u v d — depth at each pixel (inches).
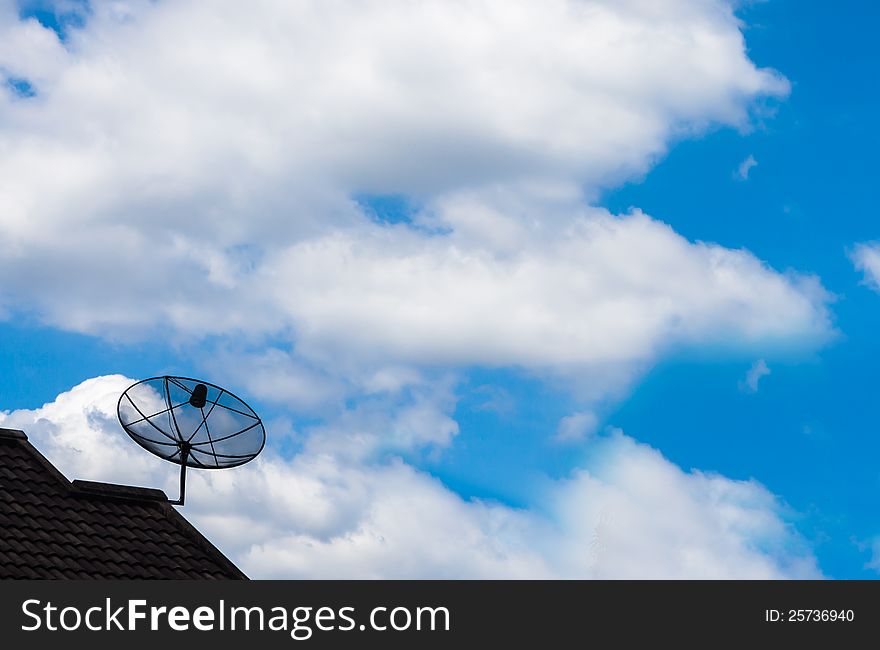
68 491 666.8
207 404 736.3
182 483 703.1
